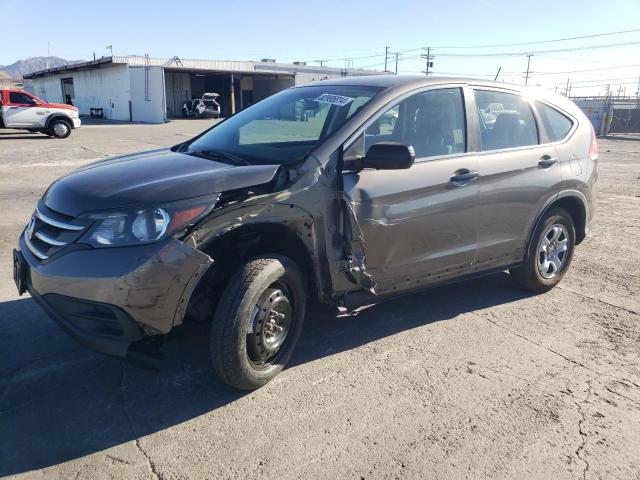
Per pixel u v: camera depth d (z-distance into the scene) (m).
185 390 3.38
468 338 4.20
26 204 8.55
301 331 4.01
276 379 3.53
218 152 3.92
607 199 10.12
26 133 25.56
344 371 3.66
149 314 2.88
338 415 3.16
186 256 2.91
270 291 3.33
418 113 4.05
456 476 2.69
